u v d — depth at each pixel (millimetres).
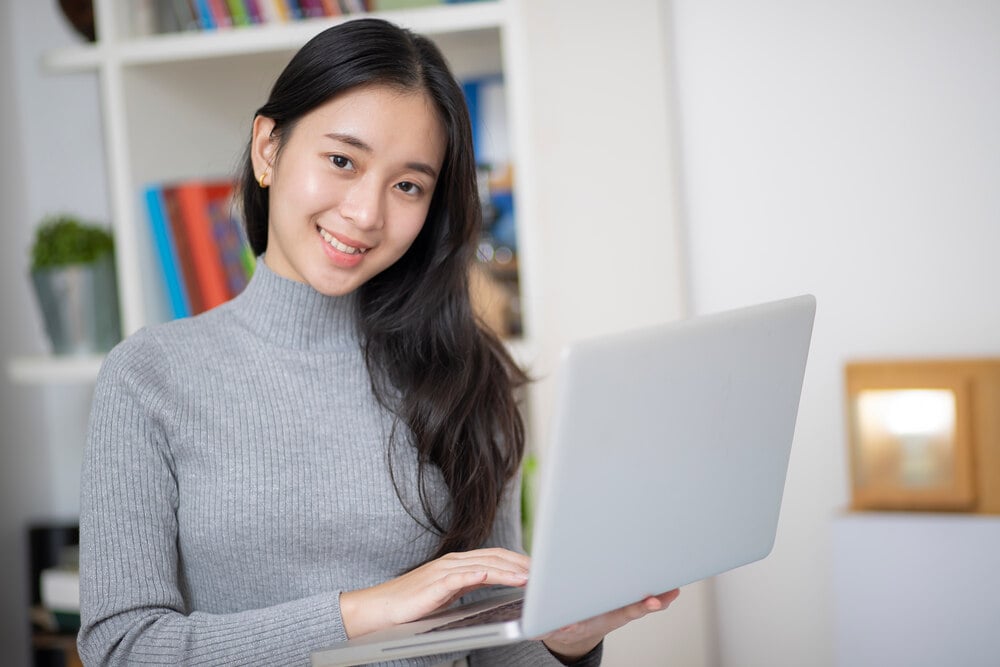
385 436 1390
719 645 2486
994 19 2275
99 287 2449
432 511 1391
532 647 1376
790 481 2432
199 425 1318
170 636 1207
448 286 1450
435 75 1333
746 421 1128
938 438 2207
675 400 1031
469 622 1080
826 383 2400
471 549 1425
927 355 2350
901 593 2191
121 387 1303
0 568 2752
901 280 2354
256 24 2346
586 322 2375
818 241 2393
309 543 1327
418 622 1179
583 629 1163
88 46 2354
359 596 1225
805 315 1168
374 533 1350
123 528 1258
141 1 2416
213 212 2348
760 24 2387
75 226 2467
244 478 1312
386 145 1281
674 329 1021
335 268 1316
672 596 1173
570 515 968
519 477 1535
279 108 1319
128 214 2359
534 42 2342
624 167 2355
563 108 2352
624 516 1021
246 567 1313
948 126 2314
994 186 2297
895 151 2342
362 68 1278
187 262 2354
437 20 2252
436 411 1394
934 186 2328
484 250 2457
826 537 2414
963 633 2162
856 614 2219
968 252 2318
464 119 1376
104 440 1285
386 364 1423
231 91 2537
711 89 2422
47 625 2525
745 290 2438
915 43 2318
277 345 1388
